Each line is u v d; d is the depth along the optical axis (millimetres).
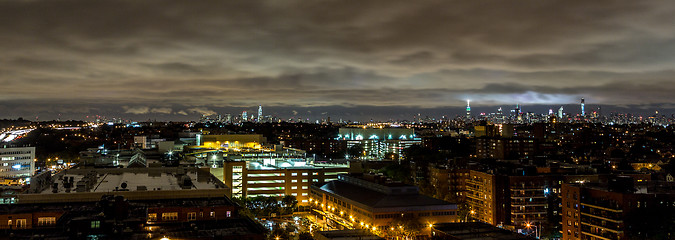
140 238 94375
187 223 110438
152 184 168750
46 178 174250
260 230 102625
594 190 188625
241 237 97438
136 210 122938
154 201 143125
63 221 106125
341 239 160250
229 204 138000
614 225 175750
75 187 156875
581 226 191250
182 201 143125
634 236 170250
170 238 95062
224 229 104688
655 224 169125
